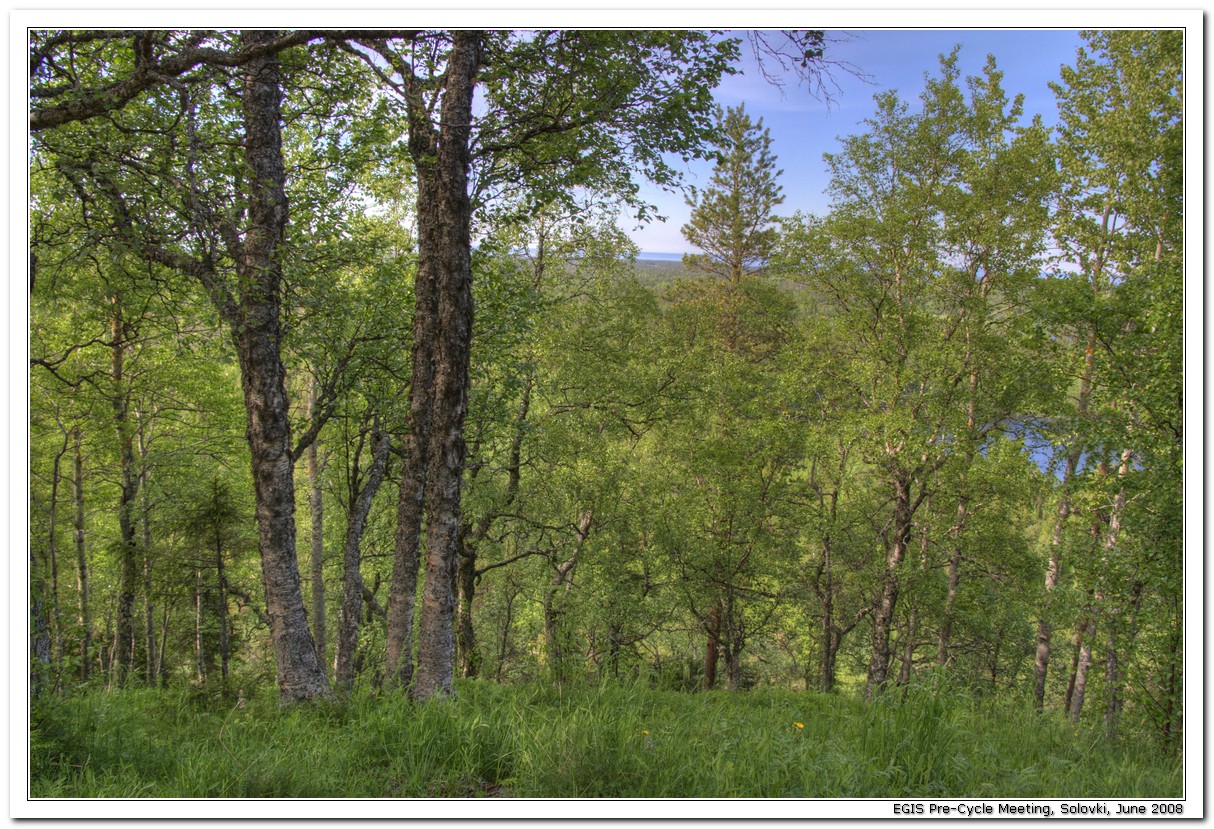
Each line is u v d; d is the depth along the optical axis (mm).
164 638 15414
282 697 7109
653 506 18156
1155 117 12977
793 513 18812
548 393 15852
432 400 7359
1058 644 21422
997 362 15320
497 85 8125
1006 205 15094
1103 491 11219
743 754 4734
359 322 8875
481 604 19984
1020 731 6582
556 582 16172
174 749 4945
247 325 7266
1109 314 10859
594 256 16672
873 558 17297
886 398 16297
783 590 19688
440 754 4629
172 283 8367
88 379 14016
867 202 16375
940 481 16297
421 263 8023
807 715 7887
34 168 7141
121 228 6820
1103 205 14664
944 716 4961
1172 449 9445
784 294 28406
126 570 13492
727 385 19406
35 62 5789
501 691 7824
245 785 4109
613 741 4520
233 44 7012
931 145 15664
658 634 21453
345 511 14391
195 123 7520
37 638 5406
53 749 4562
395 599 7902
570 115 8102
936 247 15742
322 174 9016
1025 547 17375
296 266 7496
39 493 17031
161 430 18297
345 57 8305
